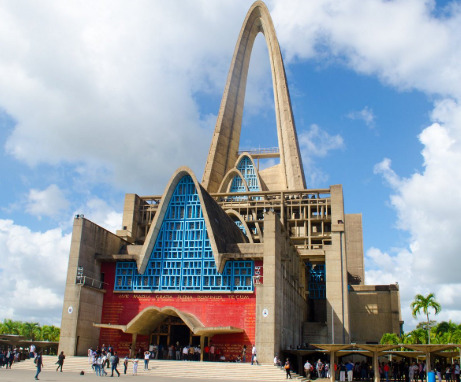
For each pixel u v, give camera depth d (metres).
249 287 37.19
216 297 37.59
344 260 51.75
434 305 48.38
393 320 58.25
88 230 39.25
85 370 32.12
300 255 53.09
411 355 35.72
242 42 85.00
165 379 27.36
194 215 40.53
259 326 34.28
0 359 33.84
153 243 40.19
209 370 30.95
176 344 38.00
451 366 35.38
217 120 77.31
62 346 35.75
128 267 40.31
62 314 36.47
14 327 77.88
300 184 68.25
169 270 39.38
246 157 75.06
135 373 30.22
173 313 36.00
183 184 41.66
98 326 37.34
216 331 33.91
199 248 39.41
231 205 59.75
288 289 41.69
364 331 58.78
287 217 57.56
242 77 83.56
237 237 46.28
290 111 76.88
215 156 73.69
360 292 60.41
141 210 61.19
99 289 39.06
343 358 49.75
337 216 54.19
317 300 58.31
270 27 84.31
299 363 36.44
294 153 71.62
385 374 34.31
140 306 38.94
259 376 29.84
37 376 24.94
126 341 38.31
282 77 80.19
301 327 49.84
